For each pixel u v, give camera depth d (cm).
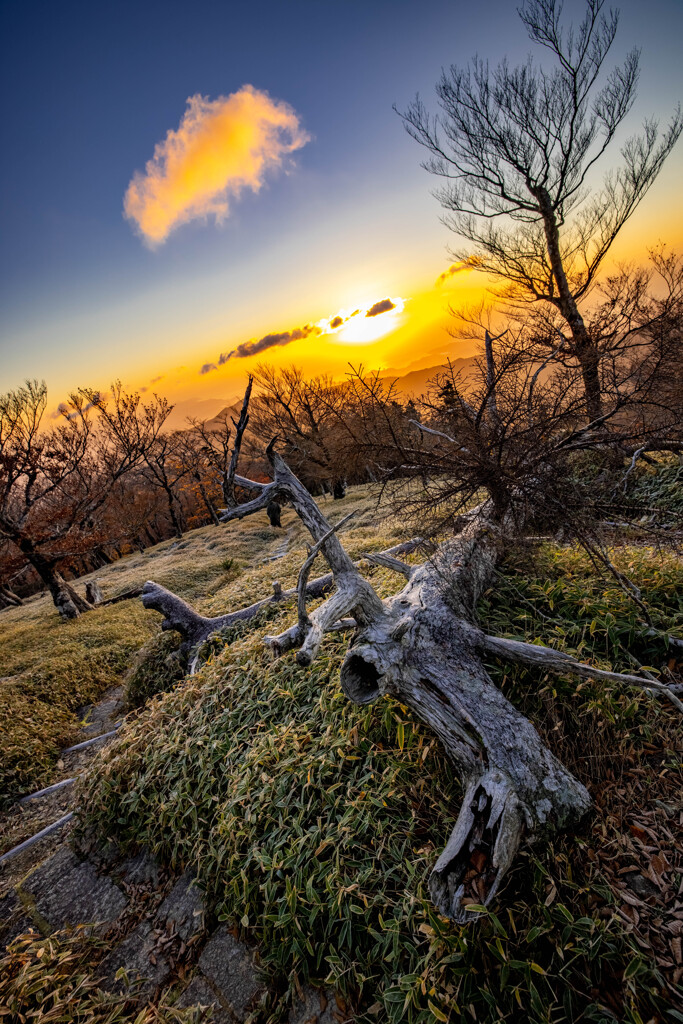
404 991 239
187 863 394
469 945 245
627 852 271
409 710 375
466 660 353
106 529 2047
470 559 466
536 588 475
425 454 550
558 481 478
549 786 272
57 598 1582
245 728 466
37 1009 327
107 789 491
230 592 1136
